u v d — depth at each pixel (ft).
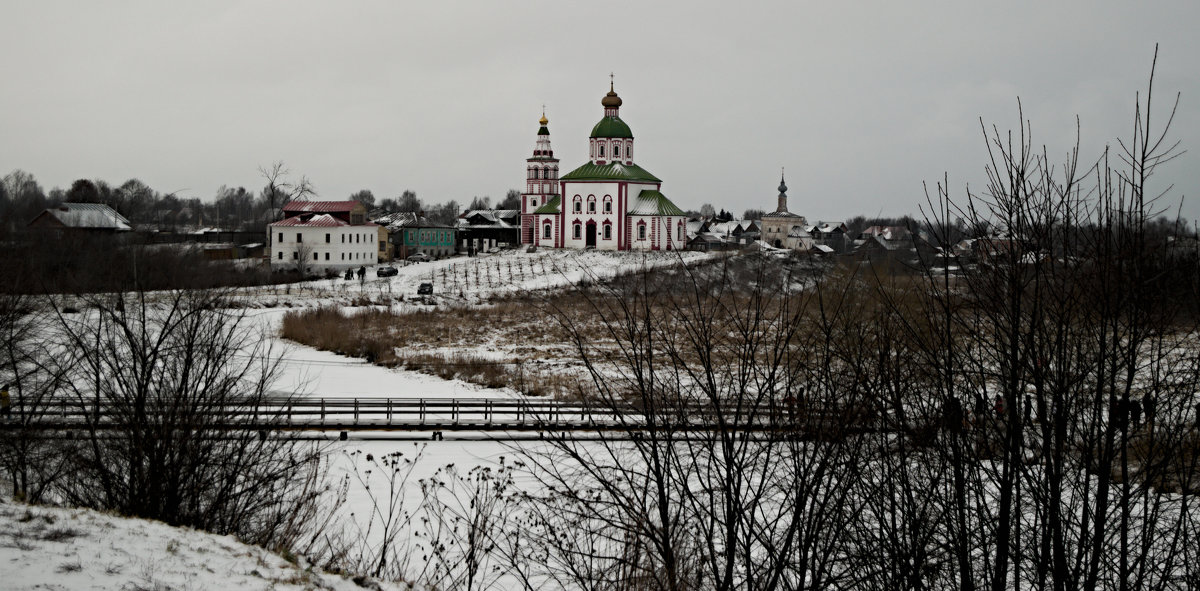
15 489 66.80
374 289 317.63
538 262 386.93
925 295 44.73
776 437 46.03
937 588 47.80
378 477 93.45
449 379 160.25
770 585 41.75
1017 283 40.04
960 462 41.24
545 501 52.31
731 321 46.88
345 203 410.11
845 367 45.24
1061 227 39.96
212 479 64.80
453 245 490.08
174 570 48.67
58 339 92.68
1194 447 39.40
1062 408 39.86
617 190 444.14
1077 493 42.42
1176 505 44.04
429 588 60.03
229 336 73.20
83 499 66.64
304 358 179.11
